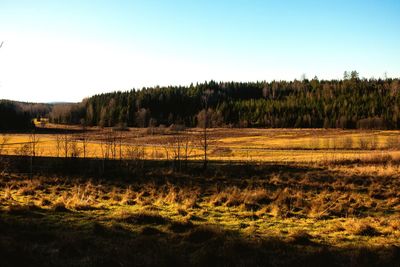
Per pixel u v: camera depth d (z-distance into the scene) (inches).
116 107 6766.7
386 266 358.0
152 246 393.1
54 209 572.1
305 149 3181.6
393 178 1207.6
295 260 368.5
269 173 1525.6
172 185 1034.7
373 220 589.3
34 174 1294.3
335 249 422.0
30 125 5821.9
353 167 1680.6
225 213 632.4
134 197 804.6
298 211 668.1
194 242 425.1
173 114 7411.4
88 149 2974.9
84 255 359.6
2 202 637.3
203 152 2883.9
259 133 5093.5
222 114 6825.8
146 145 3420.3
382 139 3801.7
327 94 7504.9
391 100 6540.4
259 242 428.1
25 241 389.1
